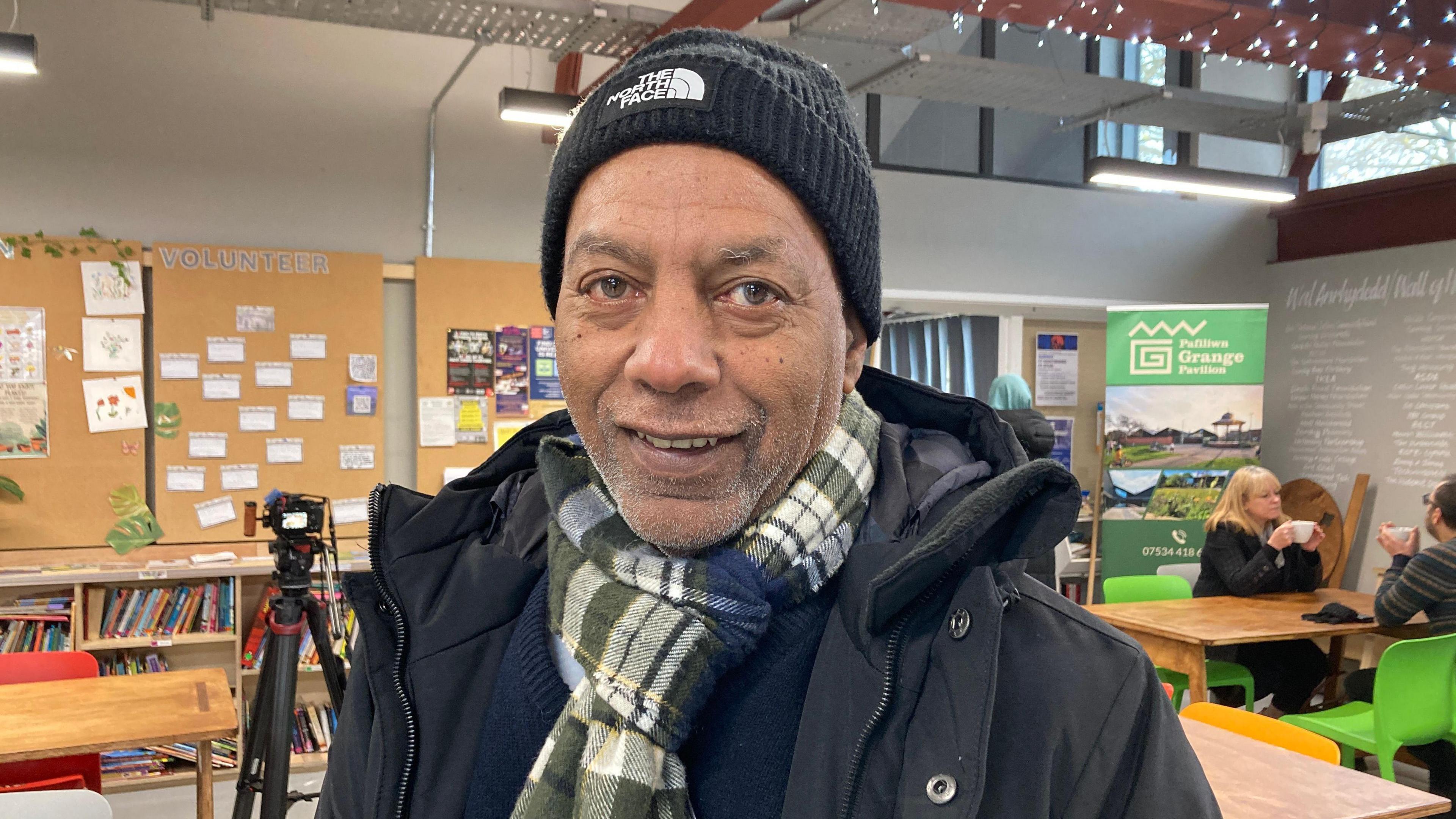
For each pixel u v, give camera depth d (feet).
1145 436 17.28
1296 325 19.75
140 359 12.70
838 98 1.96
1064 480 1.86
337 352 13.74
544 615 2.23
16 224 12.50
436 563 2.34
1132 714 1.83
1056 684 1.85
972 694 1.78
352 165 14.24
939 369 20.79
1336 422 18.80
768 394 1.72
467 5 10.86
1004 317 18.71
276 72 13.79
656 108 1.72
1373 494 17.94
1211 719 8.07
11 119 12.46
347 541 13.66
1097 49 19.22
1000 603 1.83
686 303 1.69
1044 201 18.62
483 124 14.97
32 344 12.24
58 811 5.69
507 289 14.70
